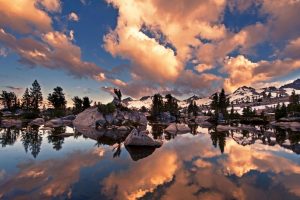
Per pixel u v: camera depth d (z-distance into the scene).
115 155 21.83
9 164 17.44
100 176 14.47
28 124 68.75
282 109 102.44
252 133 50.31
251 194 11.85
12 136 37.00
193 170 16.52
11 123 69.56
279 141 35.41
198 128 66.88
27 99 127.25
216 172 16.05
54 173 14.92
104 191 11.72
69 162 18.33
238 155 22.72
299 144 32.03
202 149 26.36
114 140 34.25
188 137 40.22
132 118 78.62
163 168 16.98
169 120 117.50
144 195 11.34
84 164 17.77
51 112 110.31
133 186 12.66
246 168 17.38
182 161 19.61
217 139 37.16
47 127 57.00
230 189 12.55
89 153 22.58
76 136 38.22
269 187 12.97
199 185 13.09
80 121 71.69
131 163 18.47
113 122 68.00
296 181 14.18
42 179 13.55
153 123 93.12
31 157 20.23
